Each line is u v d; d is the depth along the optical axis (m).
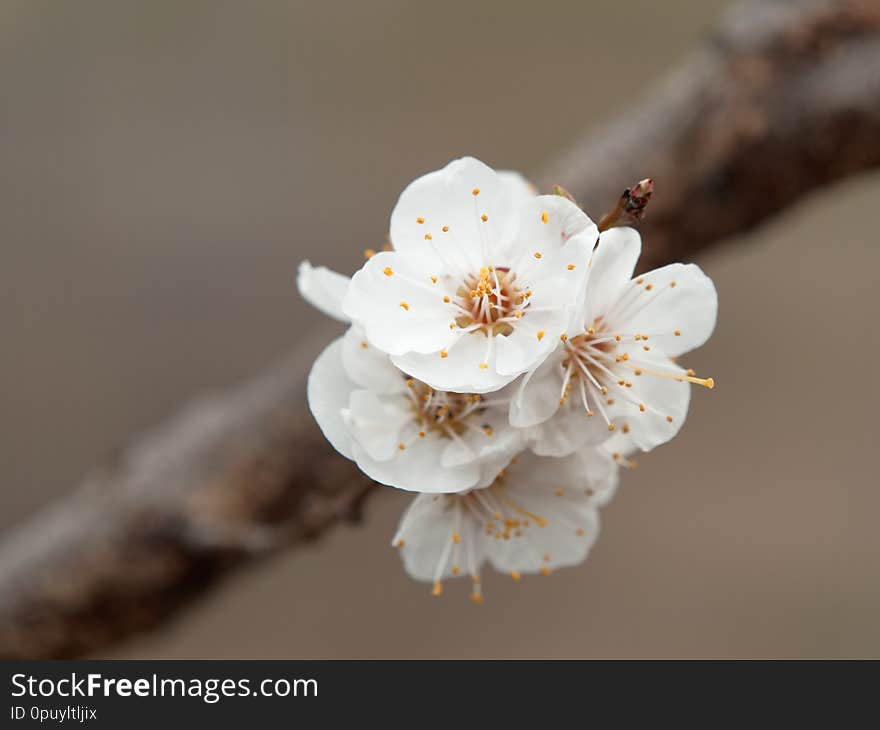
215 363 0.57
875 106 0.45
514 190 0.42
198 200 0.60
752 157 0.45
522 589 0.58
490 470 0.41
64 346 0.57
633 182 0.46
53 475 0.56
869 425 0.60
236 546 0.46
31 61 0.60
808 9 0.45
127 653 0.48
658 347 0.41
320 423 0.41
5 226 0.58
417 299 0.41
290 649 0.56
